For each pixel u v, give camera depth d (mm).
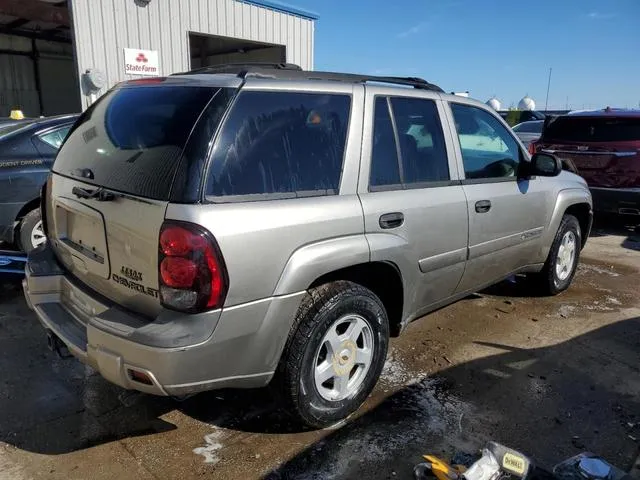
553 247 4785
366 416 3076
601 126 7777
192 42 17469
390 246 2959
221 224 2266
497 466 2299
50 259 3164
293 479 2551
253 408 3129
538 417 3123
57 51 19969
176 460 2662
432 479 2332
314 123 2748
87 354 2426
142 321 2389
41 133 5211
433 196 3303
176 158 2318
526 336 4223
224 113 2408
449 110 3619
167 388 2256
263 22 13625
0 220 4875
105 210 2510
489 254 3904
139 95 2811
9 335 3959
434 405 3211
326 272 2648
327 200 2699
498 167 4023
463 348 3977
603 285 5543
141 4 11047
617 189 7480
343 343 2873
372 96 3059
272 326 2486
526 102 26047
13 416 2971
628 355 3949
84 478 2518
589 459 2379
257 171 2465
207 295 2240
